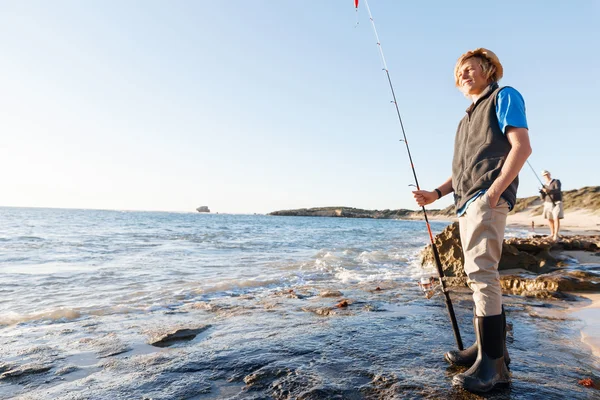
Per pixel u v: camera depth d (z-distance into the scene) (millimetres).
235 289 5562
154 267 7938
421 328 3137
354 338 2836
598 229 28859
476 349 2234
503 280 5543
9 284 5906
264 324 3363
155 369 2270
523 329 3068
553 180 9609
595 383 1959
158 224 37344
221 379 2086
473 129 2125
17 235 18000
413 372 2125
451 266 6980
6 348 2758
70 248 12172
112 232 22359
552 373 2102
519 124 1881
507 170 1855
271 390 1918
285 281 6262
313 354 2467
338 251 11797
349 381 2000
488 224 1941
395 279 6469
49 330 3266
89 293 5215
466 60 2232
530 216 56125
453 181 2297
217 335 3027
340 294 4863
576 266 6875
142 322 3539
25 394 1961
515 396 1800
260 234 23344
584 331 2998
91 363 2428
